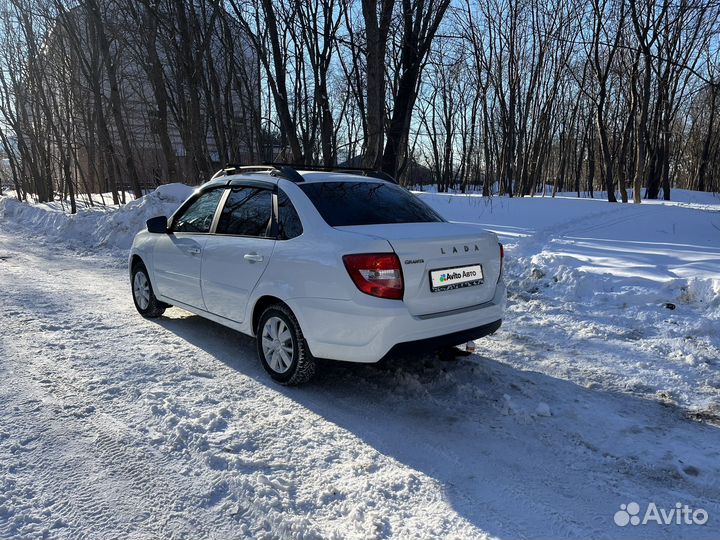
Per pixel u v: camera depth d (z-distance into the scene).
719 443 3.29
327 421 3.58
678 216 15.15
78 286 7.89
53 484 2.80
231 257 4.49
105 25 17.94
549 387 4.16
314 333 3.76
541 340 5.30
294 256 3.91
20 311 6.26
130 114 25.78
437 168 51.09
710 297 6.08
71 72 19.91
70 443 3.22
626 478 2.93
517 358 4.81
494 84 30.80
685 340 5.12
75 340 5.21
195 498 2.71
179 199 13.30
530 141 32.72
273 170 4.55
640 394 4.03
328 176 4.53
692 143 52.03
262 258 4.16
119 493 2.73
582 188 63.12
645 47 20.44
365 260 3.52
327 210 4.03
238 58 18.19
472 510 2.64
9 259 10.64
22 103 24.88
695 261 8.21
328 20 12.79
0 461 3.00
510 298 6.93
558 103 39.12
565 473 2.98
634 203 20.92
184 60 15.66
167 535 2.43
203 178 16.61
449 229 4.08
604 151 22.36
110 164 19.94
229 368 4.50
